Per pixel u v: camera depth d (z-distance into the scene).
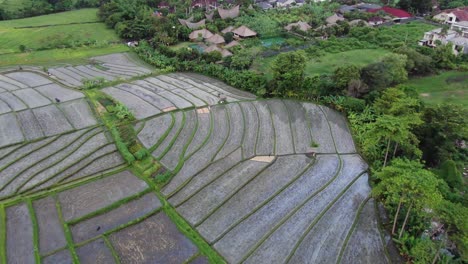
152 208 31.53
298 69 52.81
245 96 54.31
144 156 38.09
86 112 47.38
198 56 67.44
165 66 66.06
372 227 29.86
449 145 36.25
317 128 45.00
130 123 44.97
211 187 34.31
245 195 33.28
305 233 29.14
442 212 24.14
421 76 60.03
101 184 34.34
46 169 35.88
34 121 44.53
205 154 39.34
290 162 38.31
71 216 30.25
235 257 26.89
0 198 31.75
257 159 38.72
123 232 28.97
